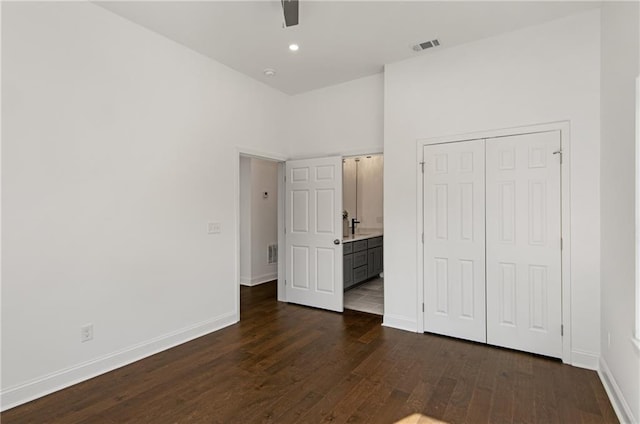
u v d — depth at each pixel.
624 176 2.09
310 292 4.46
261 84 4.23
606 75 2.50
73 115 2.49
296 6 2.42
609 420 2.05
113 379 2.56
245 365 2.79
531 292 2.96
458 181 3.29
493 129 3.11
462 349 3.08
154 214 3.04
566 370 2.67
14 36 2.20
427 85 3.45
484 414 2.12
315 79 4.14
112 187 2.73
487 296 3.17
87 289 2.58
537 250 2.93
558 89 2.83
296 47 3.31
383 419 2.07
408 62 3.57
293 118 4.71
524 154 2.98
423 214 3.49
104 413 2.13
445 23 2.88
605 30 2.52
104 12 2.67
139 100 2.92
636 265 1.84
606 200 2.48
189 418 2.09
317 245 4.40
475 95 3.20
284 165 4.73
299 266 4.56
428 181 3.46
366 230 6.73
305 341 3.30
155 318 3.05
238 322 3.86
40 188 2.33
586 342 2.72
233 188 3.83
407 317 3.59
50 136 2.37
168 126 3.15
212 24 2.90
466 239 3.26
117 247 2.77
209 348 3.14
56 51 2.40
